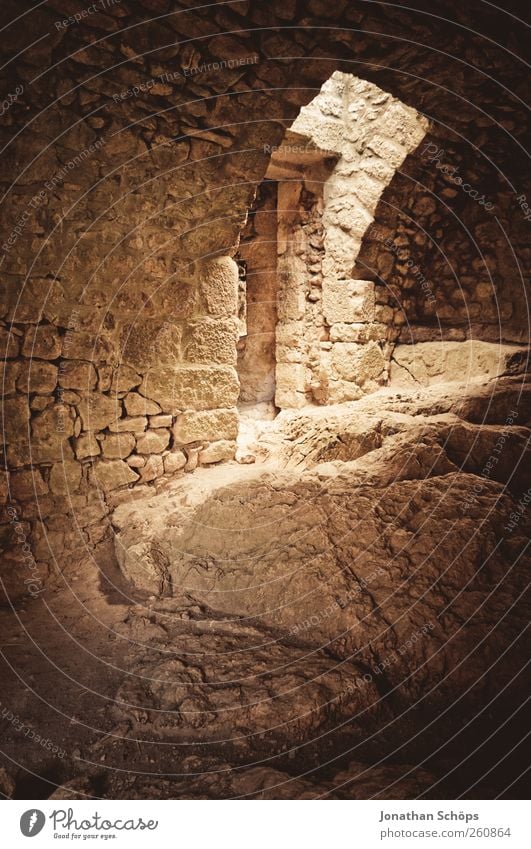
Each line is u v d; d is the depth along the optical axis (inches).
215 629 90.1
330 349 225.1
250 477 126.6
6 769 70.1
